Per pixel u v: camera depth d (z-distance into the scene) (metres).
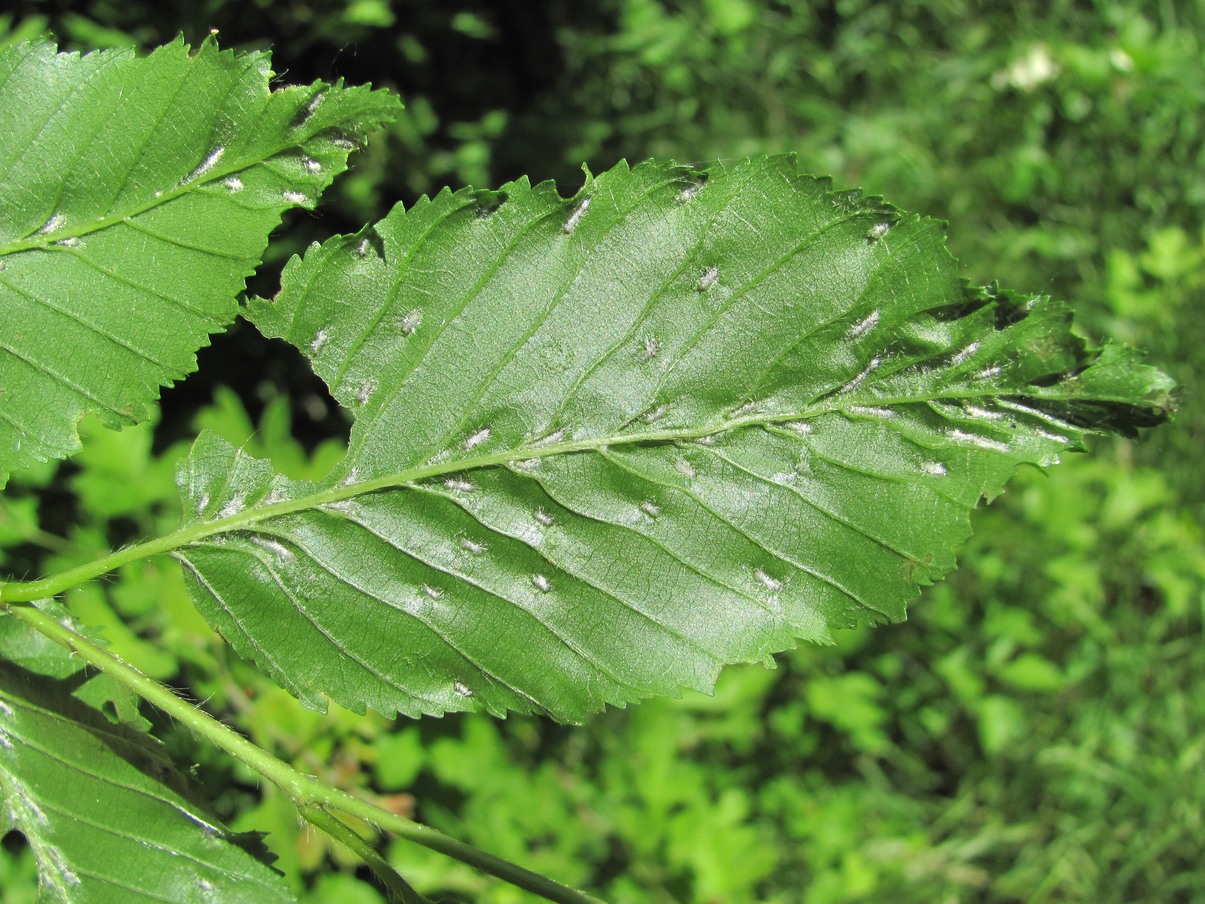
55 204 0.14
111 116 0.14
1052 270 0.50
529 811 0.31
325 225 0.36
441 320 0.15
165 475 0.28
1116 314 0.47
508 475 0.15
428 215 0.15
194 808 0.15
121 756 0.15
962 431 0.14
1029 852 0.43
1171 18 0.53
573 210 0.15
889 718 0.45
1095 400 0.14
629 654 0.15
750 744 0.41
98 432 0.27
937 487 0.14
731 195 0.14
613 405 0.15
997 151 0.51
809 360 0.15
